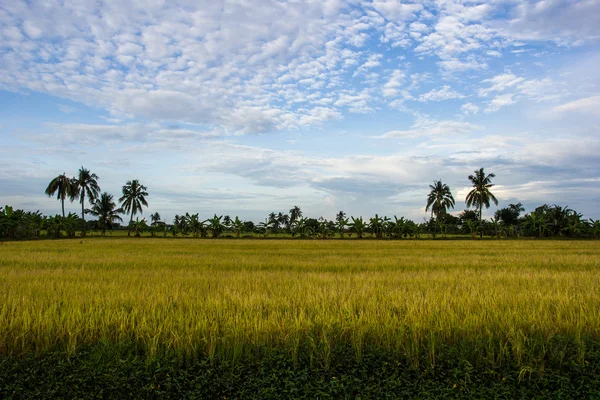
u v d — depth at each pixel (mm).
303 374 5797
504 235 67000
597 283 12523
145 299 9578
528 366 5789
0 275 14266
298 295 10023
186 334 6930
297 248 33844
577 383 5602
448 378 5738
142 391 5434
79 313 7762
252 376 5828
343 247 36094
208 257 23219
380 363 6176
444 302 8781
